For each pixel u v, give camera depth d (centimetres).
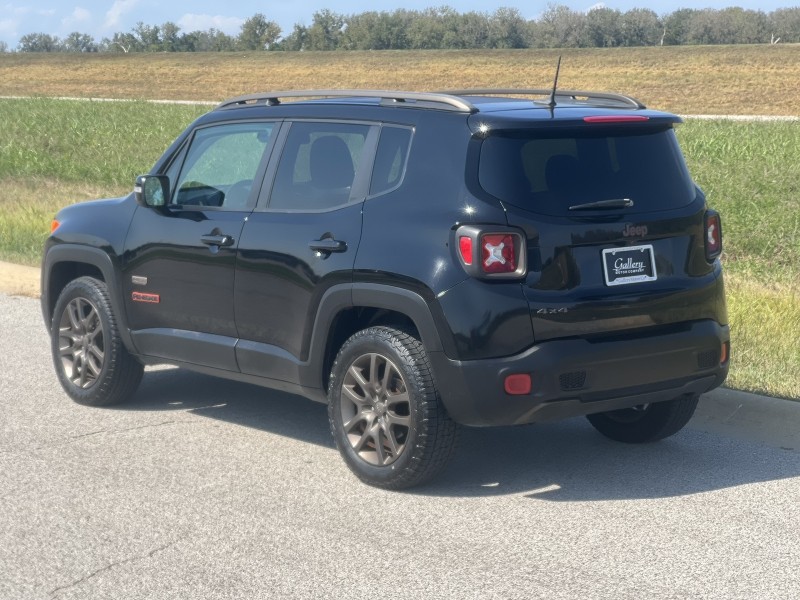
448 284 499
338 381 553
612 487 545
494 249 493
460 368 498
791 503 521
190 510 512
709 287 546
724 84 5344
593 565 446
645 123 534
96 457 595
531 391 496
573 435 639
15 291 1119
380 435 539
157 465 581
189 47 11756
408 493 537
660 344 522
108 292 676
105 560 454
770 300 920
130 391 695
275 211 586
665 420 594
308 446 617
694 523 495
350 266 535
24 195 1936
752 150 2239
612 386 513
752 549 464
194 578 435
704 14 9419
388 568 443
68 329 710
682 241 538
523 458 595
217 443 622
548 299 499
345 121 569
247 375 607
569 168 518
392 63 7275
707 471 569
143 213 655
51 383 760
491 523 495
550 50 7400
